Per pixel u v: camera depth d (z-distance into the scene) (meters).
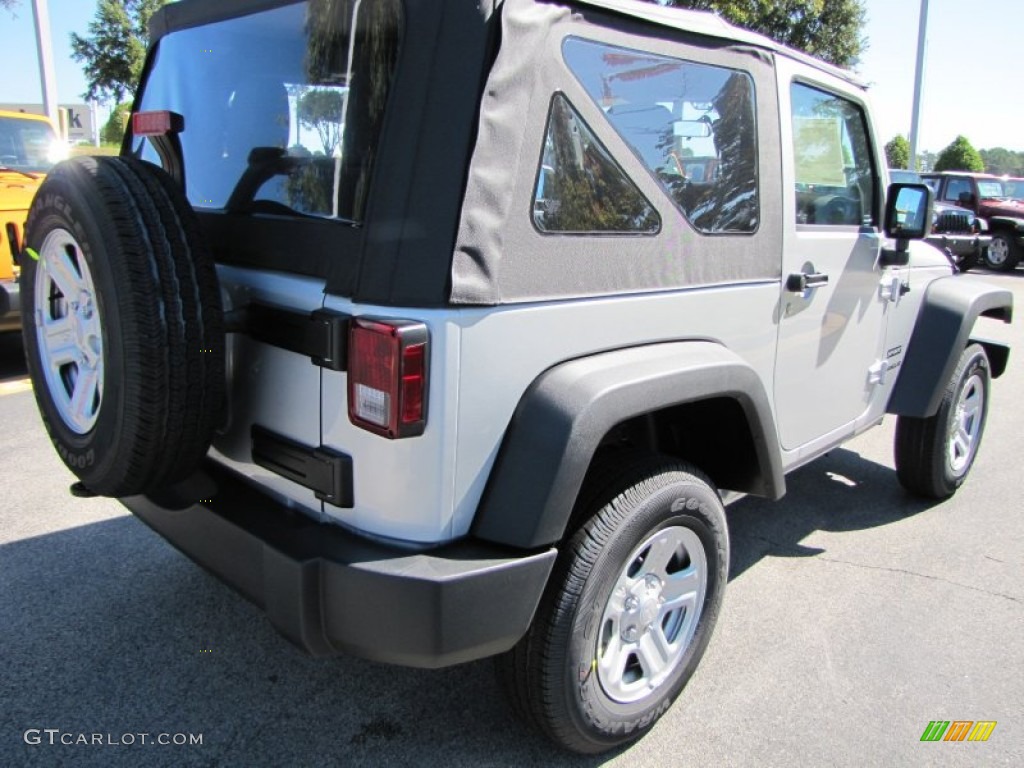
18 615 3.15
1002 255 15.97
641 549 2.37
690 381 2.34
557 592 2.18
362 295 1.90
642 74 2.29
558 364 2.14
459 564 1.96
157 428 2.04
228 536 2.18
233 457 2.38
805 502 4.51
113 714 2.61
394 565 1.93
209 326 2.10
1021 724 2.69
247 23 2.39
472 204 1.87
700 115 2.51
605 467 2.36
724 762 2.49
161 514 2.49
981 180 16.78
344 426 1.99
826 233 3.20
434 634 1.93
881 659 3.04
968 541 4.05
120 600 3.27
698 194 2.53
